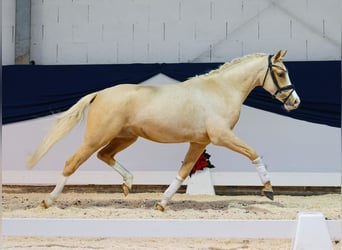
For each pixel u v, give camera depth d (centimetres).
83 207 558
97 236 391
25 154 793
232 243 414
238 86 528
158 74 782
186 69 773
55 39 840
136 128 518
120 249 396
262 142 771
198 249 396
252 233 387
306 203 627
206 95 516
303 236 364
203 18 820
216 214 515
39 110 793
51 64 837
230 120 516
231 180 739
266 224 387
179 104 507
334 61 756
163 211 529
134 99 510
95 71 790
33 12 838
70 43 838
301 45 802
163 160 780
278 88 534
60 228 392
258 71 533
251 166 767
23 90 796
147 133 519
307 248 362
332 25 799
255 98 765
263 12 810
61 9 838
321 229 364
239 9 813
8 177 762
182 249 396
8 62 835
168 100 509
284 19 805
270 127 771
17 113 795
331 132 759
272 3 808
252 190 772
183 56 822
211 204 595
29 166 525
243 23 812
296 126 766
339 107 752
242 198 683
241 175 738
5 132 796
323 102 753
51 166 789
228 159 771
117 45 832
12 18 835
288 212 533
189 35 821
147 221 389
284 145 768
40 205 559
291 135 767
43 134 794
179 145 780
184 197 679
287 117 767
